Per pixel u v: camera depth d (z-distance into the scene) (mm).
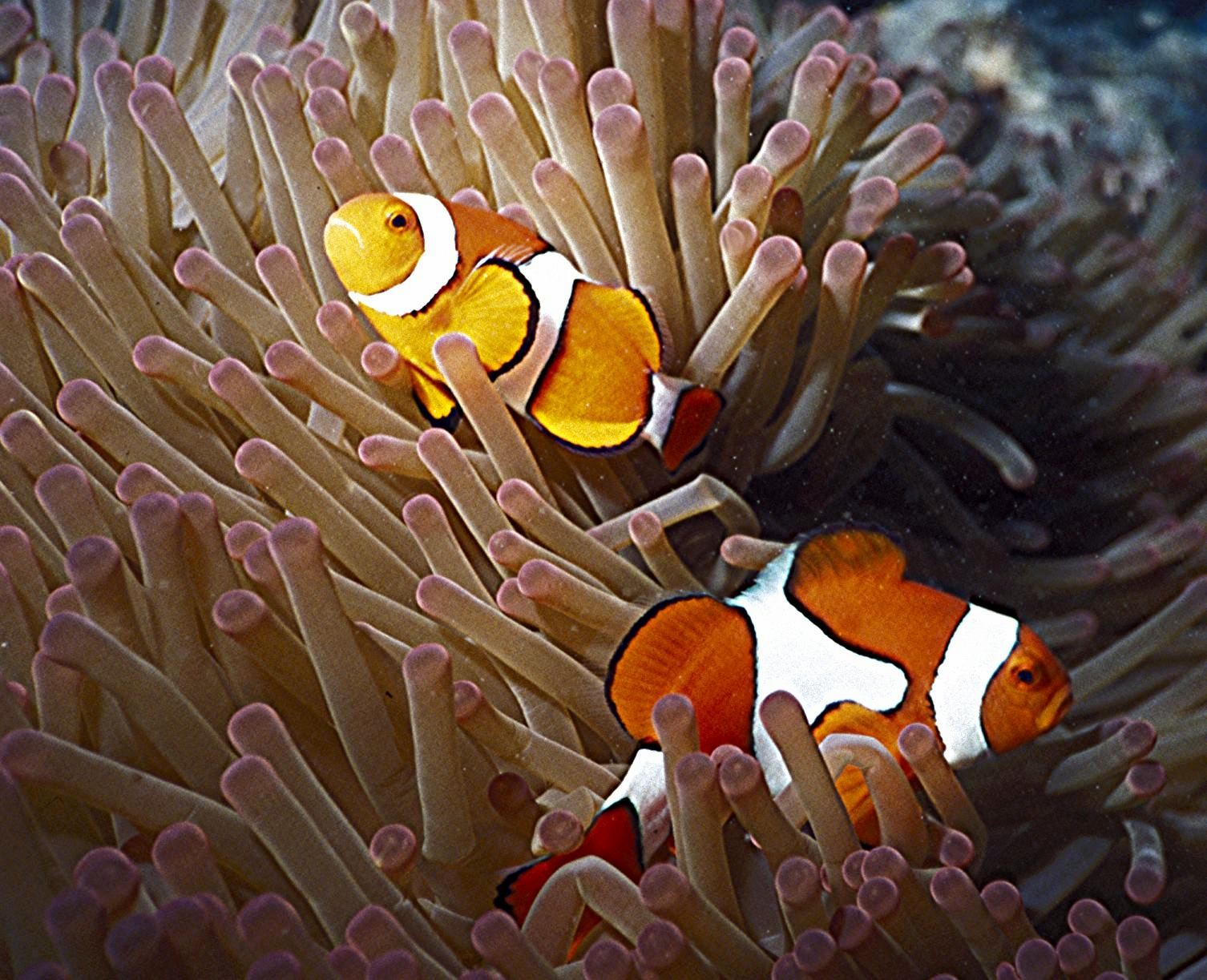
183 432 387
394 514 396
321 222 406
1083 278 550
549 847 335
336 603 336
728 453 424
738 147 433
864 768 339
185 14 465
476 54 408
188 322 397
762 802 328
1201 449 501
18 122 421
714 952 326
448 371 369
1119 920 394
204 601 350
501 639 363
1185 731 411
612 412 375
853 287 409
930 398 484
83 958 292
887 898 324
